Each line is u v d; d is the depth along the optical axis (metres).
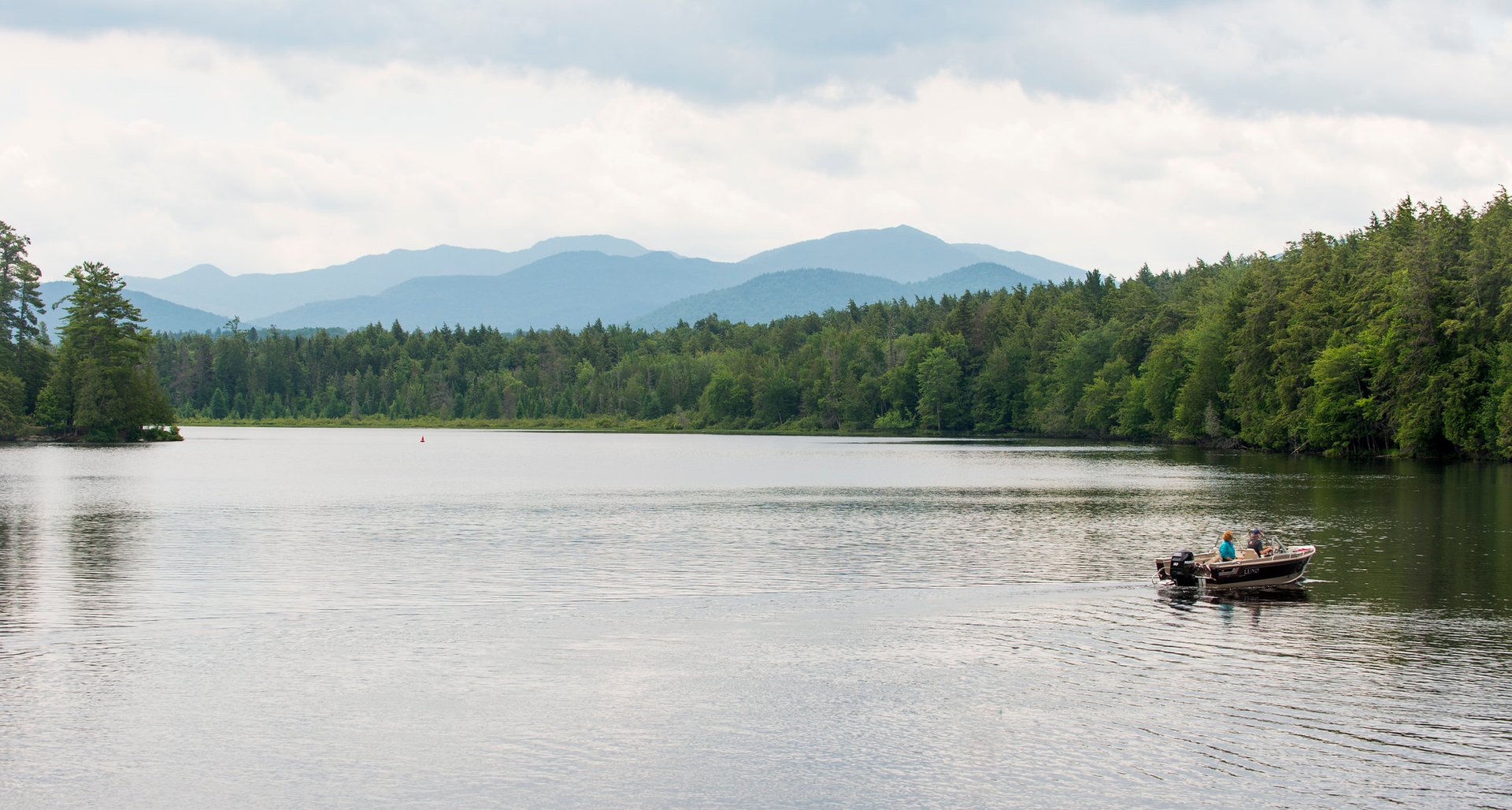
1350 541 54.84
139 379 166.50
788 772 24.19
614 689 29.77
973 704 28.47
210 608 39.41
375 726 26.95
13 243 165.12
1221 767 24.33
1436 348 109.38
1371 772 23.98
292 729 26.73
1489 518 63.62
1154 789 23.28
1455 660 32.25
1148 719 27.22
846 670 31.50
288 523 64.38
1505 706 28.05
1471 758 24.69
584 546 54.72
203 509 72.44
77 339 164.00
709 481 101.69
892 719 27.31
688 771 24.30
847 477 105.31
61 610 38.94
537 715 27.67
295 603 40.28
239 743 25.84
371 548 54.09
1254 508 71.00
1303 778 23.72
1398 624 36.81
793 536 58.62
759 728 26.77
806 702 28.64
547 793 23.20
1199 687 29.77
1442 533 57.66
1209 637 35.16
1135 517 67.00
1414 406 109.62
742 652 33.50
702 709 28.12
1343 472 101.62
